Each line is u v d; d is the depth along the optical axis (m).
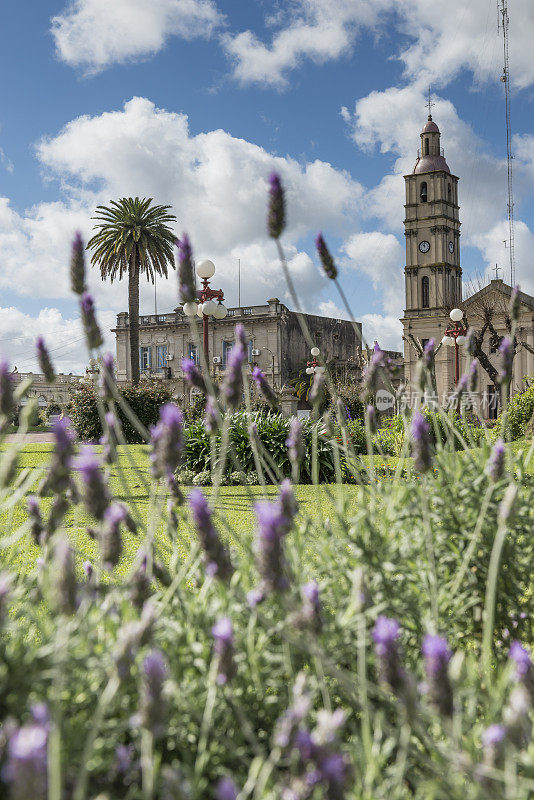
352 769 1.26
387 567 2.19
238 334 2.38
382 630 1.29
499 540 1.78
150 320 52.56
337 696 1.99
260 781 1.22
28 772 0.86
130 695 1.63
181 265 2.56
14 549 2.50
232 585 2.06
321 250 2.76
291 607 1.46
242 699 1.74
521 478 2.77
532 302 44.09
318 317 52.78
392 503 2.57
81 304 2.44
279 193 2.47
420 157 55.31
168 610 2.01
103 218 33.41
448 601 2.24
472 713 1.68
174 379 50.62
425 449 2.09
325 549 2.36
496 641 2.54
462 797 1.39
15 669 1.52
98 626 1.83
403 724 1.56
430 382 2.97
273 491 9.38
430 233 53.19
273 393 3.04
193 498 1.57
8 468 1.90
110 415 2.56
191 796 1.37
